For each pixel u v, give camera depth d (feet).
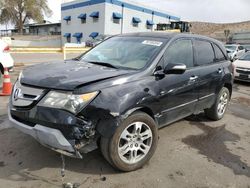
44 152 12.53
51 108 9.73
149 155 11.93
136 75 11.50
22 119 10.59
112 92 10.30
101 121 9.97
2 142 13.33
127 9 138.31
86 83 10.01
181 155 13.15
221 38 139.95
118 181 10.65
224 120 19.07
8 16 189.47
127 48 14.02
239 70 35.68
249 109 22.81
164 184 10.66
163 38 14.03
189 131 16.44
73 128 9.53
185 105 14.28
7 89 22.16
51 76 10.71
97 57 14.26
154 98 11.78
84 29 142.41
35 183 10.25
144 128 11.66
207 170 11.93
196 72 14.89
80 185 10.25
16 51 41.60
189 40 15.26
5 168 11.12
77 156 9.84
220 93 17.92
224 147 14.48
